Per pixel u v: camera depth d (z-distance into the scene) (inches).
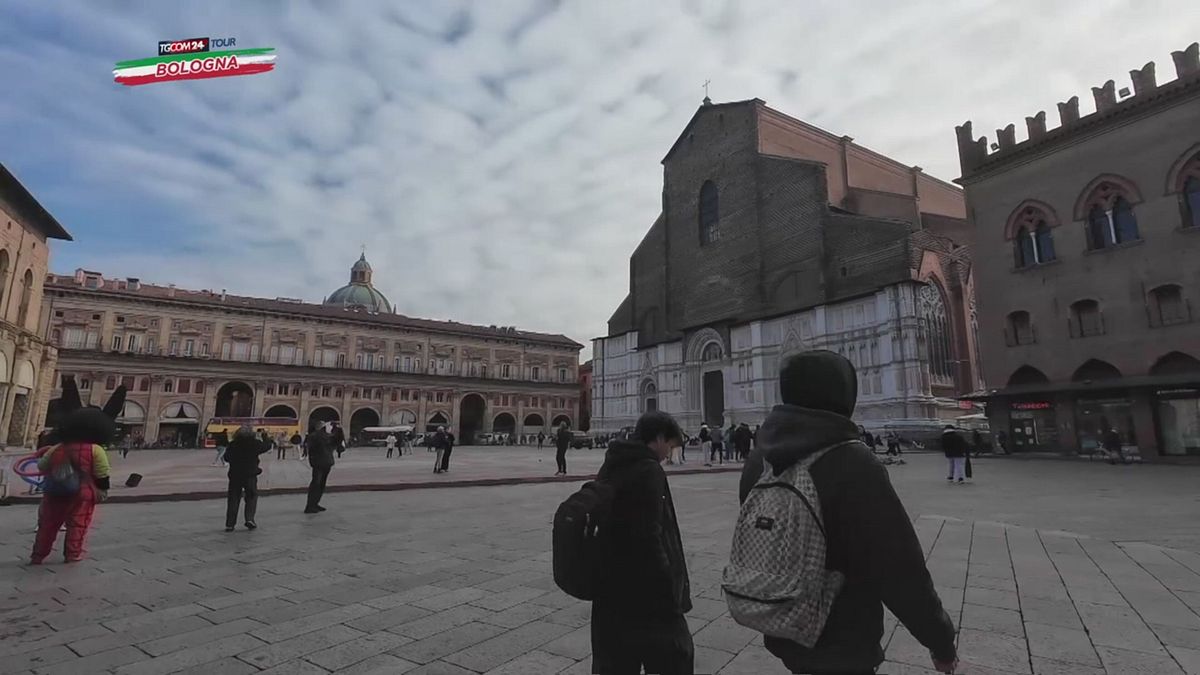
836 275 1850.4
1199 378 944.3
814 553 82.1
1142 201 1064.8
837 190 2287.2
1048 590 255.0
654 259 2655.0
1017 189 1250.6
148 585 276.2
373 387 3137.3
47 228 1553.9
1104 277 1106.7
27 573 298.5
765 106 2246.6
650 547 118.8
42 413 1581.0
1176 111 1032.8
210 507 549.6
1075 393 1135.0
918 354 1566.2
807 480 85.9
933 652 86.3
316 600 251.9
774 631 80.0
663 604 118.7
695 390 2258.9
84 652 192.2
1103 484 695.7
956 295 1721.2
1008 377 1237.7
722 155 2320.4
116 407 362.6
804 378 96.0
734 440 1216.8
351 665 181.3
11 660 185.0
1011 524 419.5
